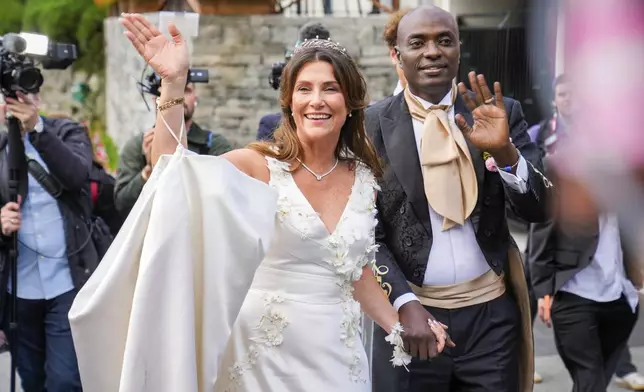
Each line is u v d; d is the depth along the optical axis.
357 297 3.11
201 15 10.59
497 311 3.53
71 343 4.64
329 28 10.69
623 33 1.54
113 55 12.33
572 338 4.79
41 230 4.59
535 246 4.77
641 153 1.57
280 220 2.73
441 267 3.47
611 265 4.71
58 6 12.51
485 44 9.03
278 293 2.73
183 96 2.77
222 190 2.50
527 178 3.30
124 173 5.04
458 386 3.61
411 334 3.16
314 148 2.86
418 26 3.50
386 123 3.58
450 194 3.42
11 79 4.34
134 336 2.34
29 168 4.57
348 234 2.82
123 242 2.51
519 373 3.70
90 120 12.91
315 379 2.74
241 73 10.66
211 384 2.47
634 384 5.89
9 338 4.56
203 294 2.49
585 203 2.16
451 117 3.56
